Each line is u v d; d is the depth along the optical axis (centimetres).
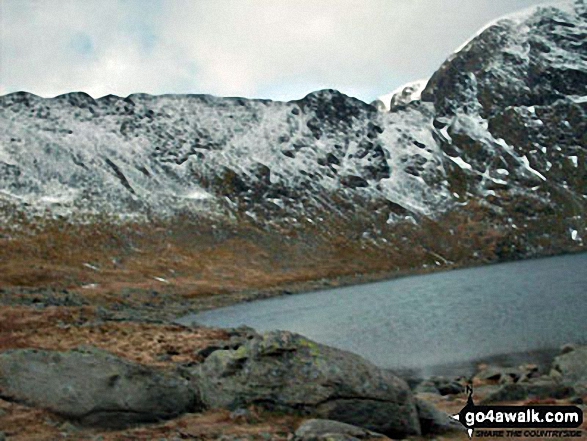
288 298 16462
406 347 6625
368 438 2270
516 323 7562
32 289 13250
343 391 2569
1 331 5662
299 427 2312
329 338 7838
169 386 2669
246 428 2416
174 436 2300
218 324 10412
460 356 5866
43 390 2620
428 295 13225
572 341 6088
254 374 2695
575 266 17962
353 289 18088
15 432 2317
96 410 2498
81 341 4906
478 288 13762
